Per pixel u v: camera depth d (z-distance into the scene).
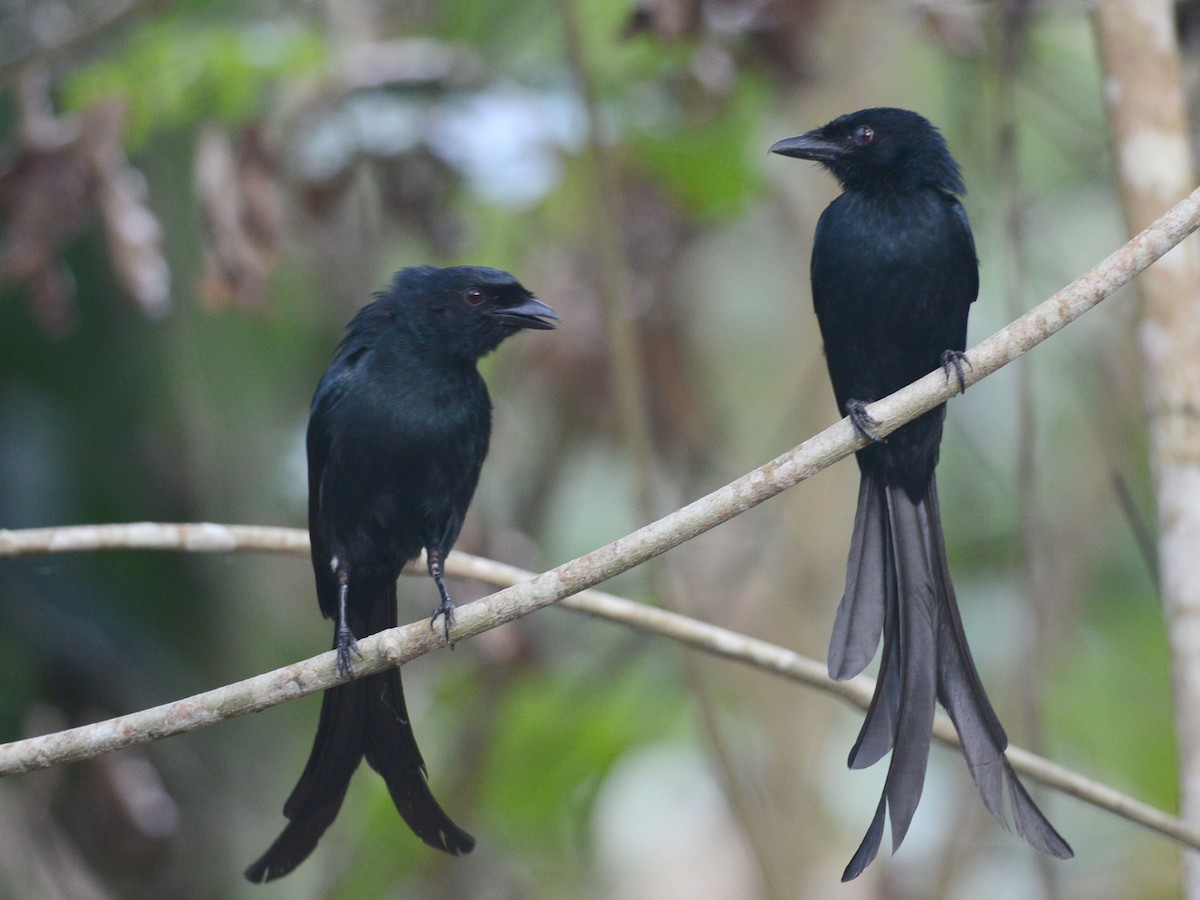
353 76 11.23
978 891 14.93
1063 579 14.23
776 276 17.30
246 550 8.62
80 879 11.19
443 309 8.77
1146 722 15.58
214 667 11.86
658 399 13.13
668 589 10.41
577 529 16.08
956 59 12.71
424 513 8.77
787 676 7.98
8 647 11.10
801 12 11.23
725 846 16.59
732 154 12.53
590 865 14.91
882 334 8.59
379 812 13.76
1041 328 6.62
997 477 13.68
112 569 11.49
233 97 10.79
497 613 6.77
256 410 12.55
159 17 12.07
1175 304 8.18
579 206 12.95
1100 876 15.27
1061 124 14.76
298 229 12.87
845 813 15.42
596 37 12.14
